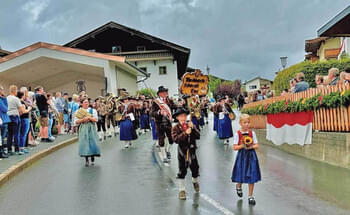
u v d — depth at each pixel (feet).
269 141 36.22
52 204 17.98
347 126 23.43
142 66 123.44
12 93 31.09
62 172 25.76
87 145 27.76
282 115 32.09
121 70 81.92
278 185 19.88
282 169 23.88
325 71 52.42
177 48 115.75
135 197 18.80
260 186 19.92
